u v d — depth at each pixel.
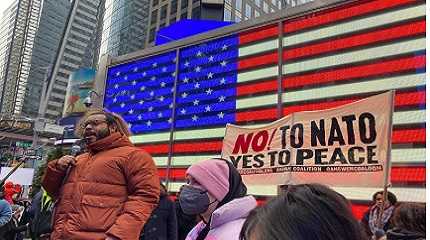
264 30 8.35
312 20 7.63
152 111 10.20
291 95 7.63
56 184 2.86
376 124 4.66
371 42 6.82
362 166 4.66
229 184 2.34
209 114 8.94
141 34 56.25
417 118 6.06
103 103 11.48
